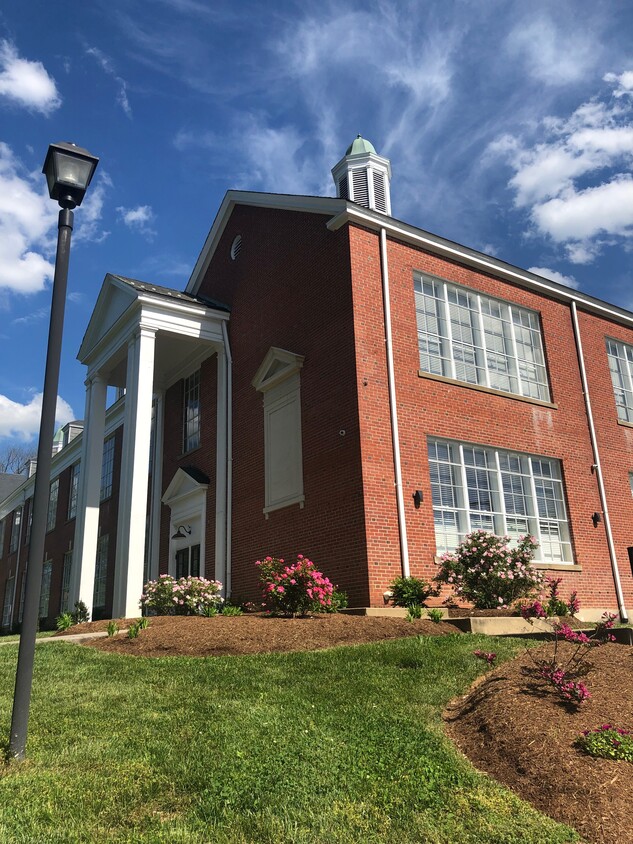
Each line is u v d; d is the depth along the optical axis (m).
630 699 6.43
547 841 4.26
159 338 18.69
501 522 15.09
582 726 5.73
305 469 14.51
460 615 11.90
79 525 17.89
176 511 19.58
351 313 13.98
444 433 14.59
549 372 17.67
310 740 5.59
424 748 5.55
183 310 17.53
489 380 16.25
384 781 4.94
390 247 15.13
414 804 4.64
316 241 15.50
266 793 4.66
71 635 11.51
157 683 7.38
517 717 5.91
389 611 11.92
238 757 5.20
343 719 6.17
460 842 4.23
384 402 13.75
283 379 15.73
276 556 14.92
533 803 4.81
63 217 6.47
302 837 4.14
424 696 6.92
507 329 17.22
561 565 15.67
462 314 16.27
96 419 18.86
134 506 14.83
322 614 11.57
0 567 40.88
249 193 18.23
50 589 30.19
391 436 13.62
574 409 17.80
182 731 5.79
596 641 8.18
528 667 7.44
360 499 12.89
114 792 4.67
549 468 16.75
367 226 14.88
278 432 15.63
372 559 12.55
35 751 5.39
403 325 14.73
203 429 19.08
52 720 6.13
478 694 6.76
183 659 8.59
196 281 20.58
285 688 7.12
